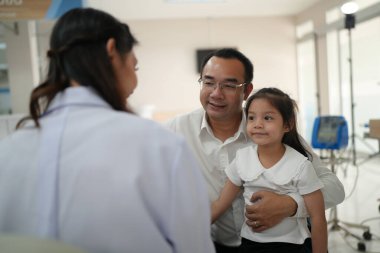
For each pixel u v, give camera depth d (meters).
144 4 7.00
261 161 1.17
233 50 1.31
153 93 8.68
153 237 0.60
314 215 1.08
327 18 7.07
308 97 8.32
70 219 0.59
